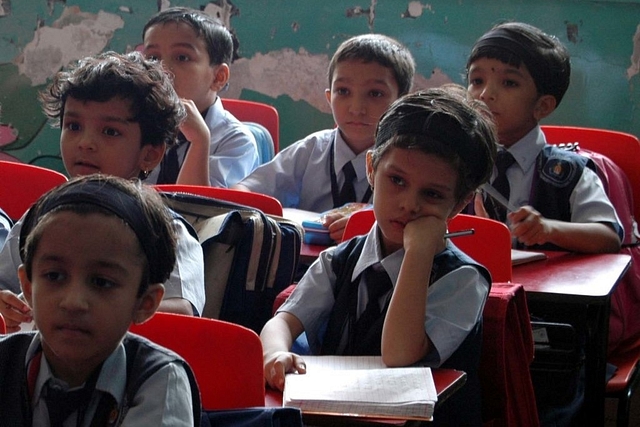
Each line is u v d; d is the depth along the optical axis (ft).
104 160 8.01
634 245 11.21
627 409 9.62
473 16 15.70
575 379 9.20
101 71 8.02
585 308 8.95
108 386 4.67
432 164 7.19
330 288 7.79
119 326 4.57
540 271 9.40
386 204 7.32
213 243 8.32
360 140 12.19
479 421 7.15
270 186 12.40
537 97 11.31
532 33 11.46
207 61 13.84
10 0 16.46
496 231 8.72
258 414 5.55
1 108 16.78
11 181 9.85
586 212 10.68
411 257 7.09
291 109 16.61
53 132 16.80
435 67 15.97
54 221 4.50
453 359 7.13
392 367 6.89
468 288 7.26
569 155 11.10
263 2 16.26
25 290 4.72
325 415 5.99
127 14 16.40
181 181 11.86
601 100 15.58
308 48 16.31
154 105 8.16
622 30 15.31
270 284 8.52
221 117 13.57
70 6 16.42
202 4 16.37
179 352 5.96
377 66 12.14
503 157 11.06
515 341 7.63
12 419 4.72
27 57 16.63
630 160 12.05
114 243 4.51
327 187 12.30
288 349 7.38
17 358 4.81
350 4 16.03
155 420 4.60
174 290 7.11
